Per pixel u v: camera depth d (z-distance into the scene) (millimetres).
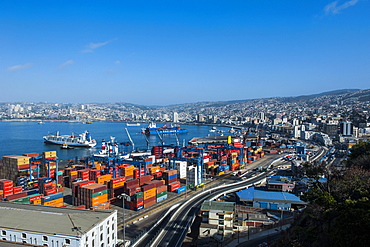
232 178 195250
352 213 56875
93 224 77812
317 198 79625
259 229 108125
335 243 58062
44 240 72250
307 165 132750
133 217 121812
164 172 164250
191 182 170375
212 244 96250
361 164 131625
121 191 145000
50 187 140500
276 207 127312
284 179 153625
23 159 178750
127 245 91625
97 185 130875
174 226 110250
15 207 87500
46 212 82375
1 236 75438
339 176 111188
